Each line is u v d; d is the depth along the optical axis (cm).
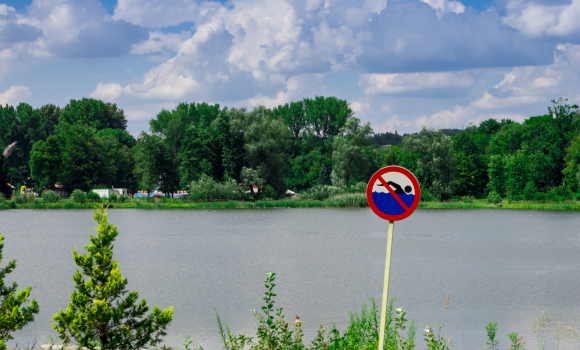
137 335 899
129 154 12406
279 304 2142
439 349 927
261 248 4012
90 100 15512
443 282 2684
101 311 859
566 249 4081
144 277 2770
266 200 8856
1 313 930
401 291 2445
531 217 7138
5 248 3988
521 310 2078
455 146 11206
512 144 11662
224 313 1977
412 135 9225
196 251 3853
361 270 3020
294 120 13862
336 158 9650
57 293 2339
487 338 1605
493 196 8938
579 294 2380
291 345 934
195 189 8838
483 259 3528
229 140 9038
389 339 937
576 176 8738
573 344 1426
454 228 5753
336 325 1791
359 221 6450
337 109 13425
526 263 3366
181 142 9681
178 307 2081
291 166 13025
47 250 3866
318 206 8500
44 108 15988
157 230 5391
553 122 9938
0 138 13625
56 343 1377
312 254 3700
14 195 9475
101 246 912
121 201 9094
